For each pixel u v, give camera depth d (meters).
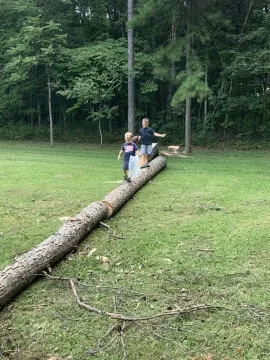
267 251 4.86
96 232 5.70
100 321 3.34
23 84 24.83
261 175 10.78
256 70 18.44
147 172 9.60
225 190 8.57
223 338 3.09
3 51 24.56
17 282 3.79
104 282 4.08
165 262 4.56
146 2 15.16
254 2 21.11
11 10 23.98
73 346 3.03
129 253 4.86
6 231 5.72
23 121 27.64
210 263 4.51
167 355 2.89
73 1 24.69
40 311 3.53
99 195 8.12
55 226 5.95
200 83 13.76
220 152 18.34
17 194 8.23
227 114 21.45
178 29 16.80
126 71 19.84
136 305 3.59
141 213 6.74
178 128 23.03
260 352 2.91
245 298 3.67
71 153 17.44
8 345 3.05
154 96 24.42
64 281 4.12
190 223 6.08
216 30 19.89
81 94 19.92
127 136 9.33
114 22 24.91
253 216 6.44
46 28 20.72
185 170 11.83
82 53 20.81
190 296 3.73
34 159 14.68
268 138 20.91
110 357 2.89
